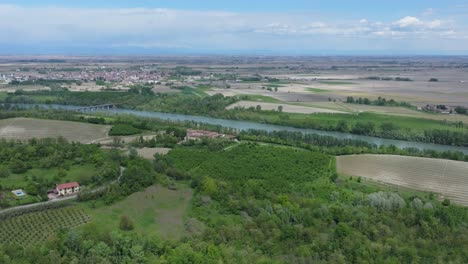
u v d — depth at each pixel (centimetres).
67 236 11456
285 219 13288
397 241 12231
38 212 14088
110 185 16150
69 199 15488
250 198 15125
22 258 10619
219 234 12288
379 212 14450
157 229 13038
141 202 15212
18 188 16088
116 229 12888
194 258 10569
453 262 11312
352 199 15888
